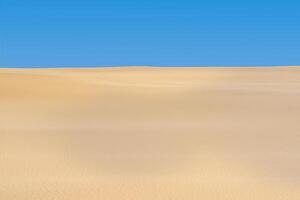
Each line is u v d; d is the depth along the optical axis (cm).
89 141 1133
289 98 2081
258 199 716
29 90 2145
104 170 881
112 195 733
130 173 860
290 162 936
